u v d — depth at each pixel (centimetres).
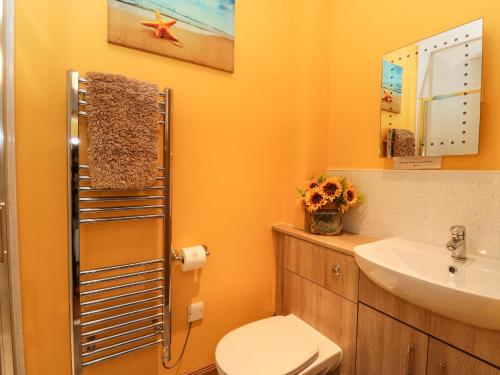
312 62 162
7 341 107
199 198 147
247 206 164
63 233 115
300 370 111
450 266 104
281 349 119
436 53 120
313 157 165
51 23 109
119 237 127
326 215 147
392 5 137
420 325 99
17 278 107
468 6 110
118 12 120
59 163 113
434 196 121
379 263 98
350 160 158
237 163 158
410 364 103
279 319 148
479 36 106
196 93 142
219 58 147
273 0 167
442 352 94
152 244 135
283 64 173
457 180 113
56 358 116
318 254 141
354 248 116
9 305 106
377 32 144
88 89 107
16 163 105
